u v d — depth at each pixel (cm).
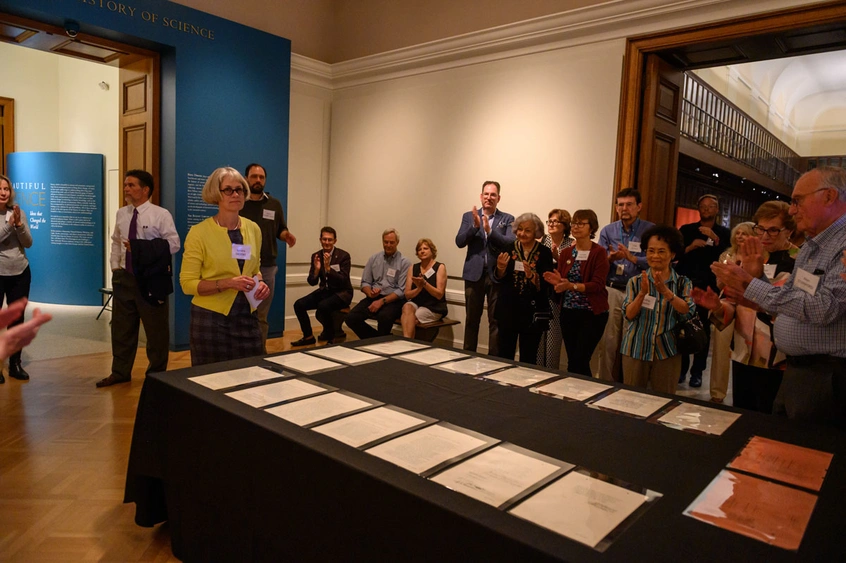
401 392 181
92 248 724
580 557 90
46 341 526
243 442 150
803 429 158
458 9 533
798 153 1045
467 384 194
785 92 934
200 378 189
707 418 165
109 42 460
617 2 416
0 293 401
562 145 464
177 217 492
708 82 665
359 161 635
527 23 471
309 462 131
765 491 117
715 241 448
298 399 168
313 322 666
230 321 254
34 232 728
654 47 413
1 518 219
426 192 571
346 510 123
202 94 502
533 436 145
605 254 338
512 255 354
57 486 247
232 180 247
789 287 178
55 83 809
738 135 749
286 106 577
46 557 193
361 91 627
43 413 338
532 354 361
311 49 632
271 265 491
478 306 480
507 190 504
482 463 126
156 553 198
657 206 457
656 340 275
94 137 760
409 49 563
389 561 115
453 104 543
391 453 129
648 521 103
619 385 200
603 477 121
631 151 429
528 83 484
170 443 181
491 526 99
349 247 654
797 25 352
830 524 104
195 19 491
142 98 506
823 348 173
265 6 576
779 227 278
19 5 394
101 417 334
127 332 399
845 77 916
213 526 164
